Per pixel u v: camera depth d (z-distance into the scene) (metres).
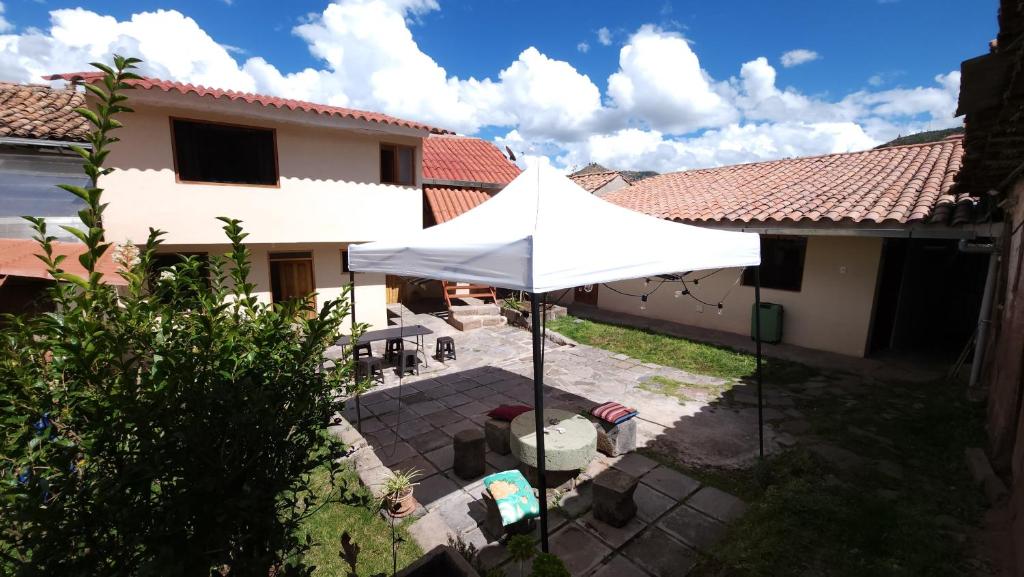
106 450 1.66
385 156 10.34
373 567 3.33
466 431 4.87
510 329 11.53
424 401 6.84
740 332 10.39
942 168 8.97
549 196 4.87
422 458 5.12
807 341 9.33
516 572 3.36
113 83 1.61
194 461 1.71
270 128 8.65
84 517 1.55
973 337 7.44
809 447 5.07
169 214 7.81
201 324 1.98
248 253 2.27
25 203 6.94
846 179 10.00
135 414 1.60
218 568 1.88
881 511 3.70
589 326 11.49
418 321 12.31
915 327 9.88
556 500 4.28
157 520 1.67
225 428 1.84
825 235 8.27
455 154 15.66
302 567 2.13
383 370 8.28
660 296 12.01
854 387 7.11
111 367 1.74
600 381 7.68
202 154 8.12
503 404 6.70
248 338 2.09
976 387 6.33
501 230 4.18
